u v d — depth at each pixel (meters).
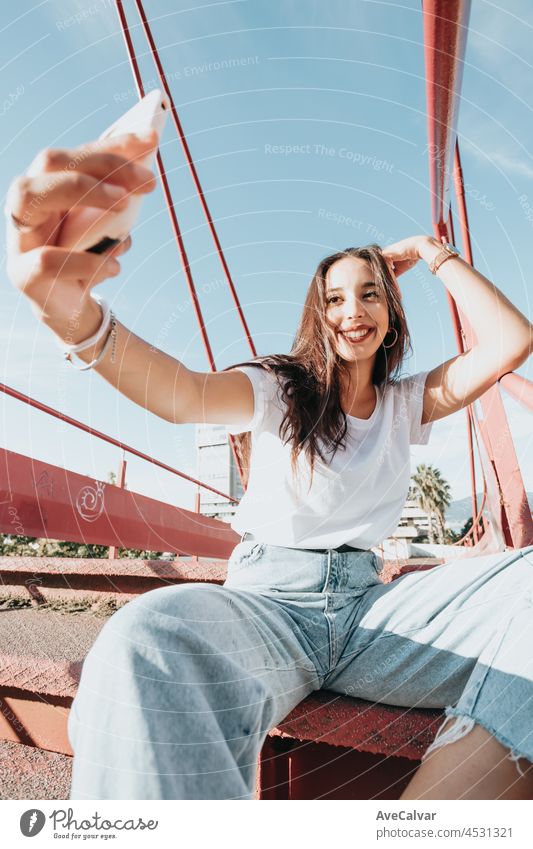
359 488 1.26
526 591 0.95
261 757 1.08
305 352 1.39
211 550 4.99
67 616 2.11
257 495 1.27
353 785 1.12
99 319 0.78
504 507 2.09
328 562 1.18
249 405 1.25
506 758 0.79
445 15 0.81
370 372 1.44
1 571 2.55
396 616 1.11
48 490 2.57
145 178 0.51
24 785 1.63
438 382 1.51
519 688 0.82
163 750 0.65
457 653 1.02
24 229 0.53
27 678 1.23
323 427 1.27
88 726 0.68
